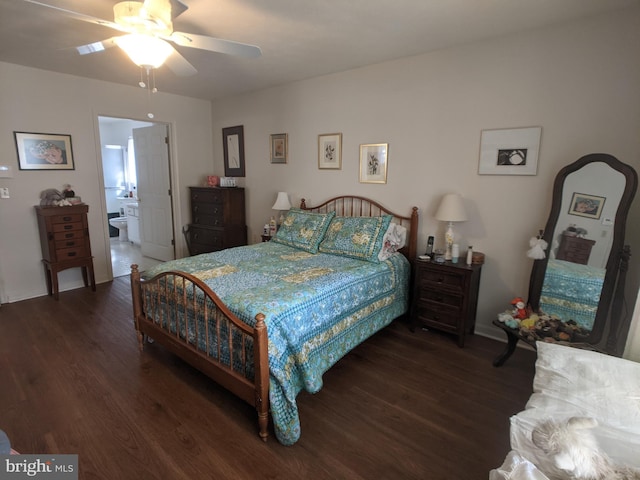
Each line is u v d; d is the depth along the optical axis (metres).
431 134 3.14
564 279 2.46
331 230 3.39
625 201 2.18
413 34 2.65
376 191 3.58
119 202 7.41
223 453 1.77
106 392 2.23
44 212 3.58
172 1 1.66
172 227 5.09
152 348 2.79
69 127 3.88
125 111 4.27
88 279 4.23
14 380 2.34
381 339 3.02
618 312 2.27
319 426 1.97
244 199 4.90
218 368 2.06
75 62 3.38
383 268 2.91
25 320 3.27
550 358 1.57
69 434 1.87
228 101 4.87
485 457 1.77
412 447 1.83
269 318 1.89
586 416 1.19
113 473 1.64
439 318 2.98
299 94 4.04
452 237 3.01
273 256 3.20
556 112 2.53
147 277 2.74
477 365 2.62
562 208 2.46
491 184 2.88
